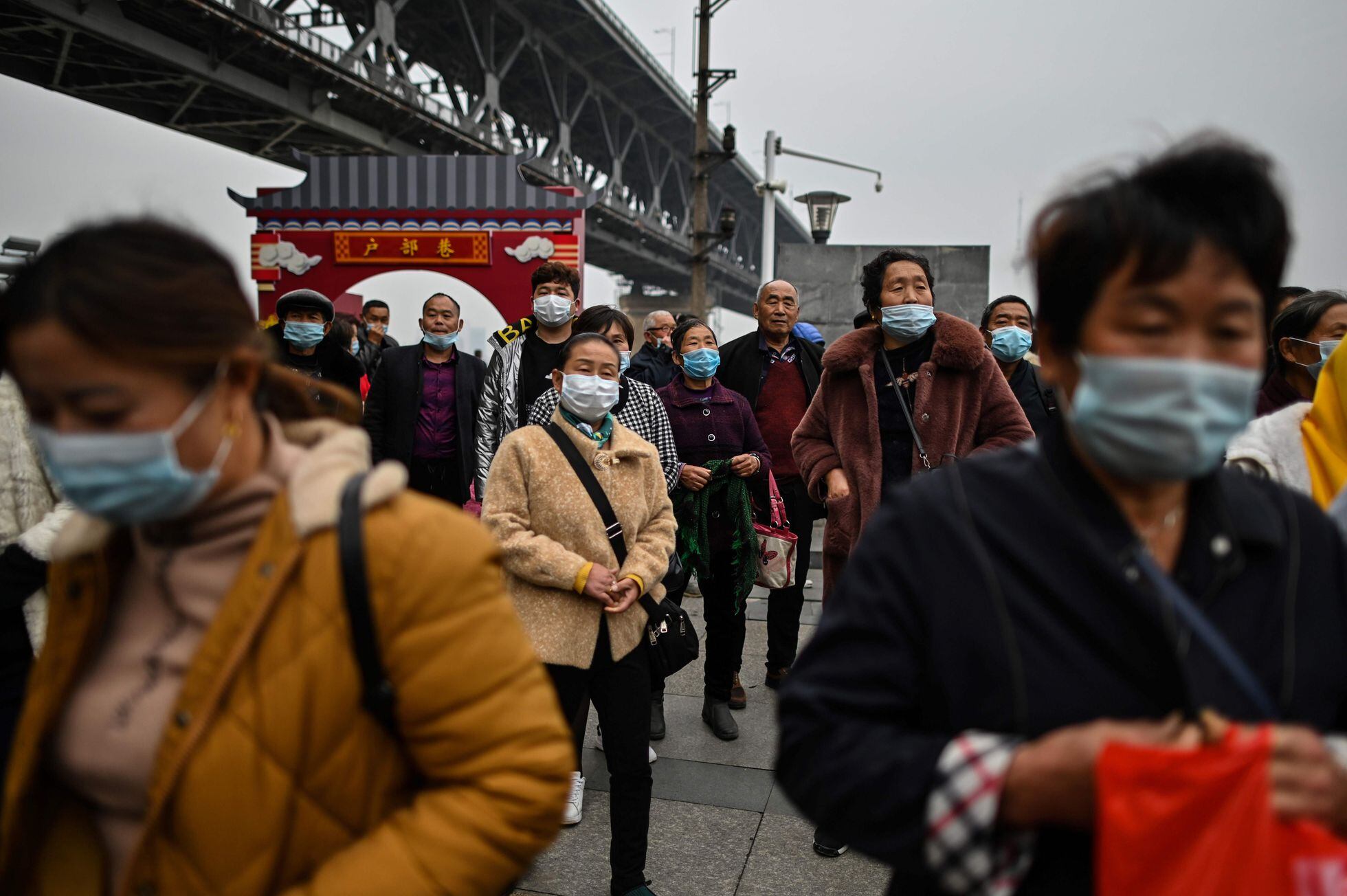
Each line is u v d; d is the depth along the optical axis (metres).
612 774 2.43
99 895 0.95
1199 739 0.76
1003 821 0.81
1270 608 0.86
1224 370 0.81
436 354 4.70
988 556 0.89
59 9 15.54
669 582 3.21
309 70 21.27
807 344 4.50
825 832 0.92
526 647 0.98
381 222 8.05
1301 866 0.70
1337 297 2.18
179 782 0.86
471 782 0.92
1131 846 0.73
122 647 0.94
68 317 0.76
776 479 4.29
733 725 3.60
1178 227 0.80
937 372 2.88
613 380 2.58
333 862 0.89
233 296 0.87
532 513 2.48
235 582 0.89
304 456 0.95
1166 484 0.91
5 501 1.89
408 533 0.90
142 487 0.83
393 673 0.90
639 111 43.97
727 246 56.97
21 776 0.91
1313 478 1.67
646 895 2.36
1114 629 0.84
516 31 33.25
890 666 0.91
